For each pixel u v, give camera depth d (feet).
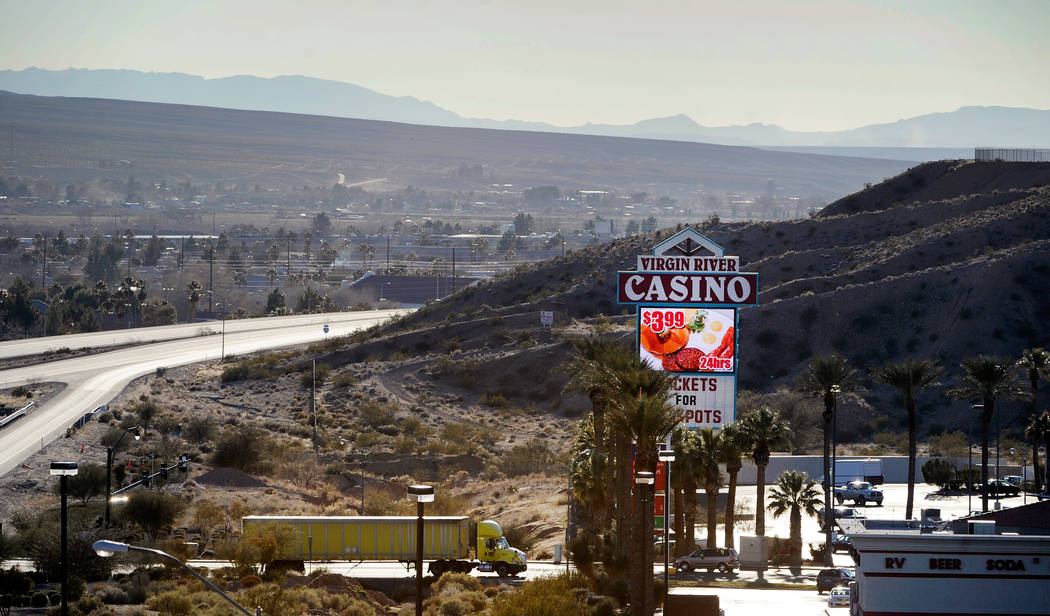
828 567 361.92
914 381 393.70
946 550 231.91
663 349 349.00
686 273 347.97
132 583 286.05
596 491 347.36
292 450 552.41
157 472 453.58
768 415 370.73
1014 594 230.68
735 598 305.12
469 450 567.59
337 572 321.11
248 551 305.32
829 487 377.09
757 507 371.76
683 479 353.51
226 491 457.68
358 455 556.10
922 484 516.73
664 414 270.26
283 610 258.98
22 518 351.67
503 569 319.47
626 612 271.28
